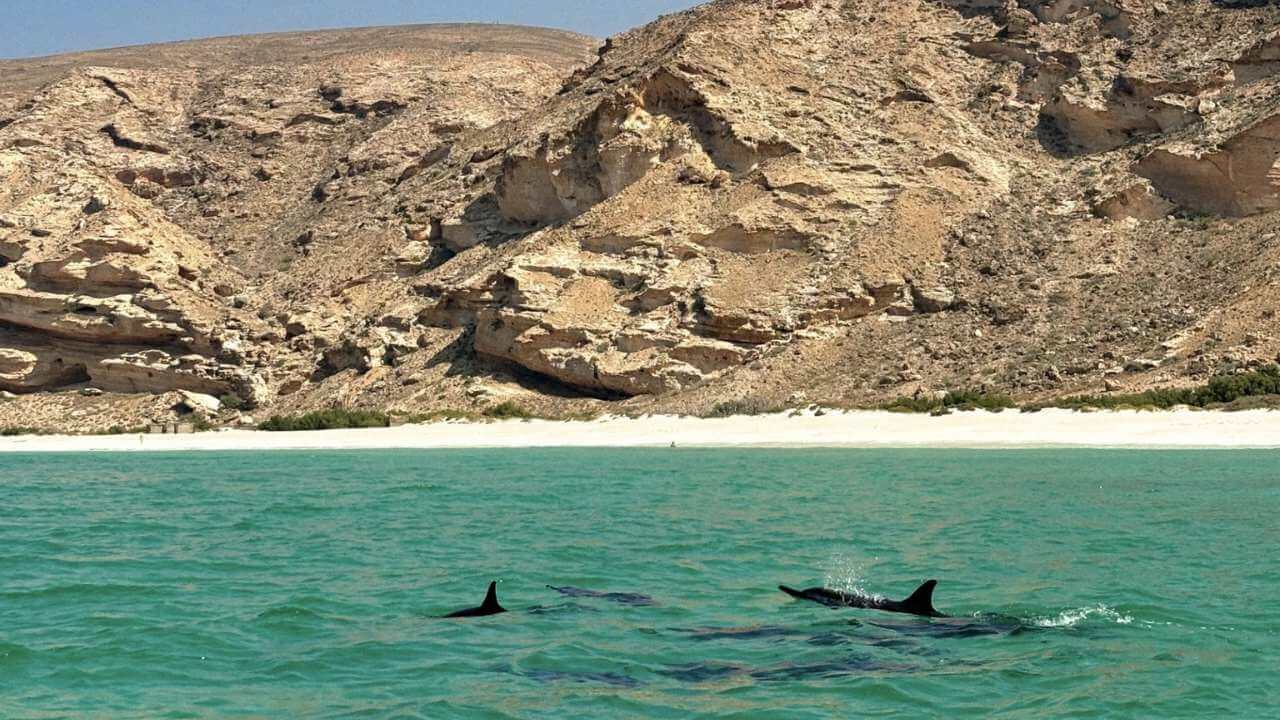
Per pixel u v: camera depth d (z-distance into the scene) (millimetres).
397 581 27344
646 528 35125
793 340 82500
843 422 70625
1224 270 80750
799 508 39156
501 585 26609
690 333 82812
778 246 88000
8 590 26625
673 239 88250
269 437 80938
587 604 24469
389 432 79688
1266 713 17562
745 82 98125
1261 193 85438
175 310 96688
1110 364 74250
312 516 39375
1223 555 29766
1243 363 70312
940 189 92562
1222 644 21109
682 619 23031
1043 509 38250
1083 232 89562
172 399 93875
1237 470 49500
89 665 20328
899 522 35719
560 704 17906
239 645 21531
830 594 24344
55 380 97812
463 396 85625
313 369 96062
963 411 70562
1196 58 97625
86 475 58125
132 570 29250
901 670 19484
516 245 97250
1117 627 22219
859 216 89812
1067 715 17469
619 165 95125
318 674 19672
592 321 85000
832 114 98188
